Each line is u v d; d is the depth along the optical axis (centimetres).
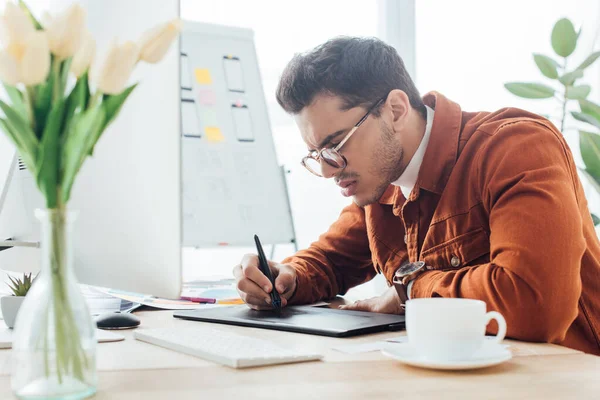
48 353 61
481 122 139
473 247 131
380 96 144
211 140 246
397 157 147
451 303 78
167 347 88
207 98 248
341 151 145
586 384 68
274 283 133
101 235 97
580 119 246
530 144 124
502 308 104
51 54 60
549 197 113
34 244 111
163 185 90
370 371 74
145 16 89
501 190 120
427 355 76
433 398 63
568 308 105
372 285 268
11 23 57
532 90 250
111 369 75
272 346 84
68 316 62
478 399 62
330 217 275
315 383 69
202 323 113
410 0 275
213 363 78
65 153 61
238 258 268
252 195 249
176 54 88
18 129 59
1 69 57
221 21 264
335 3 276
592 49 294
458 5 283
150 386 67
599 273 132
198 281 189
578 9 296
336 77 141
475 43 285
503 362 79
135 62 63
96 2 95
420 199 143
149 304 132
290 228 254
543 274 104
